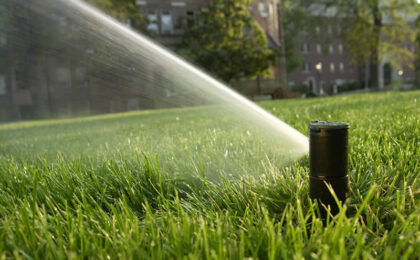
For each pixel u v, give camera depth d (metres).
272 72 32.47
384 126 2.52
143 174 1.48
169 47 27.44
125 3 21.08
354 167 1.48
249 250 0.83
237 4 24.50
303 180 1.27
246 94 30.20
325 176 0.93
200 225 0.91
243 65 23.84
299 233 0.81
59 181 1.50
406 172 1.34
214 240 0.84
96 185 1.44
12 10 13.96
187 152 2.09
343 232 0.80
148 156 1.74
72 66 19.03
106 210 1.29
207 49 24.22
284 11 37.78
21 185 1.48
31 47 17.44
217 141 2.47
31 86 21.14
